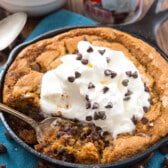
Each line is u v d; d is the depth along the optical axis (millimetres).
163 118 583
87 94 579
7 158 613
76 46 632
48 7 721
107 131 576
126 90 590
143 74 614
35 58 626
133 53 633
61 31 650
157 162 610
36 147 575
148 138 570
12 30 708
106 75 591
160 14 656
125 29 650
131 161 555
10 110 591
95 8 726
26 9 718
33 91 600
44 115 592
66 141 570
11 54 629
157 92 604
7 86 605
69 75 585
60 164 552
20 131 594
